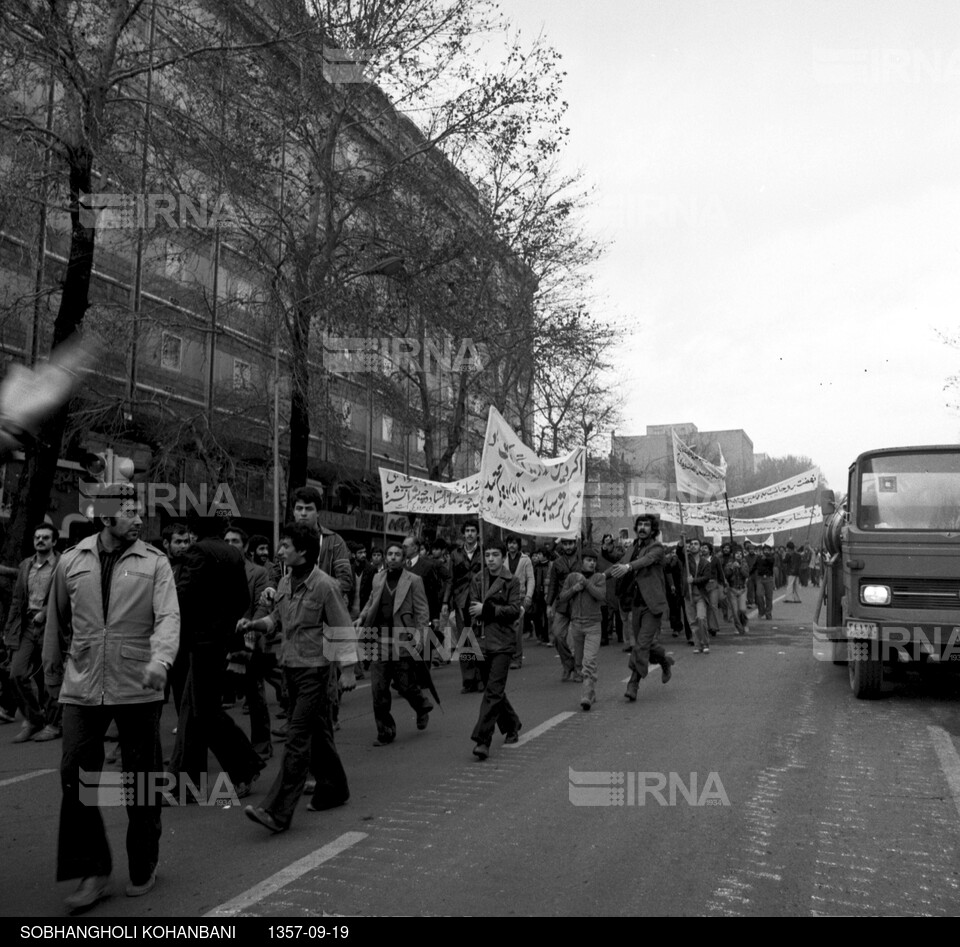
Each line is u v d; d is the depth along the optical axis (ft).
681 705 32.01
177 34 46.01
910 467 33.19
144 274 60.75
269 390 60.08
